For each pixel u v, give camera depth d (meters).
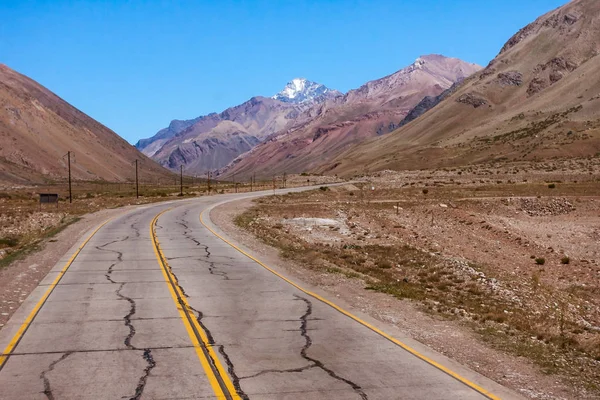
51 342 10.97
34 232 36.00
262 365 9.68
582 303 24.88
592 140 147.75
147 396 8.20
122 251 24.80
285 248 27.14
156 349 10.57
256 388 8.57
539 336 12.64
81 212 51.78
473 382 8.98
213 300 15.10
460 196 71.62
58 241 28.23
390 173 121.06
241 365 9.68
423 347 10.91
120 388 8.52
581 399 8.45
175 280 18.00
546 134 171.62
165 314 13.41
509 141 179.25
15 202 72.88
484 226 48.81
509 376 9.41
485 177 99.44
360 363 9.84
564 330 15.96
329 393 8.40
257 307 14.32
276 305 14.59
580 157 130.88
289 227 40.59
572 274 32.72
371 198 71.62
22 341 11.02
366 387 8.67
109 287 16.70
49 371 9.27
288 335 11.66
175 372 9.27
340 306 14.55
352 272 20.81
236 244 27.94
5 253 25.83
